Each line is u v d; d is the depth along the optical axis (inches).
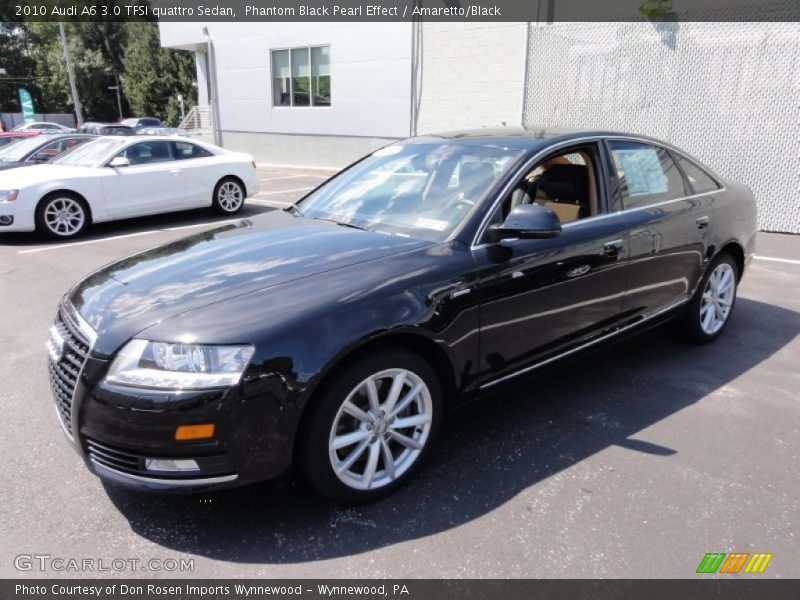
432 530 99.1
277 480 95.3
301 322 93.8
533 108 427.2
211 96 770.8
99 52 2253.9
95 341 94.2
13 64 2073.1
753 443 125.2
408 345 108.0
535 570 90.3
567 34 401.4
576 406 141.3
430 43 536.4
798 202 332.5
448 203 126.7
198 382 87.7
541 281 122.8
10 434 128.8
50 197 324.2
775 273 258.1
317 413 95.7
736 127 346.3
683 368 162.4
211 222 384.2
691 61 356.5
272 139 715.4
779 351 174.1
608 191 142.3
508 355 121.5
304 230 130.4
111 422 89.5
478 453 121.6
